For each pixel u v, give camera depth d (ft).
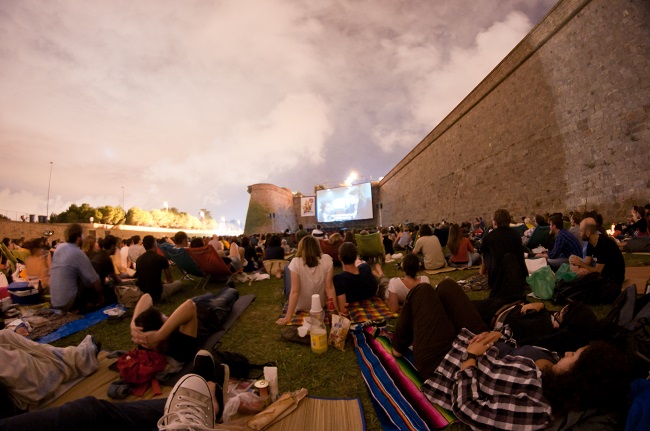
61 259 17.08
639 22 33.60
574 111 42.04
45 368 8.59
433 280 22.15
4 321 14.32
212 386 7.18
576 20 40.83
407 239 42.96
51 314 16.84
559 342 8.04
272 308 16.99
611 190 37.11
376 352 10.64
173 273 33.35
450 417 7.20
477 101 65.26
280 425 7.27
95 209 192.65
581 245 18.75
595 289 13.79
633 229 29.76
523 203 52.80
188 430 5.19
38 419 4.64
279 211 176.55
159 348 9.52
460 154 74.43
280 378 9.60
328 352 11.16
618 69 35.88
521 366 6.48
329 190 157.48
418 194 104.94
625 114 35.27
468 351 7.28
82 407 4.96
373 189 165.68
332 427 7.16
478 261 25.90
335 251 30.14
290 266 14.43
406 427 6.99
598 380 5.62
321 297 14.64
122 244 37.42
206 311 13.24
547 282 15.20
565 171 43.88
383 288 17.07
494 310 10.28
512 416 6.11
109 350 11.79
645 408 4.99
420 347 8.32
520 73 52.26
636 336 7.38
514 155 54.75
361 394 8.56
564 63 43.29
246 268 29.91
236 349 11.80
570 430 5.72
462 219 74.23
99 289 18.02
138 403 5.94
